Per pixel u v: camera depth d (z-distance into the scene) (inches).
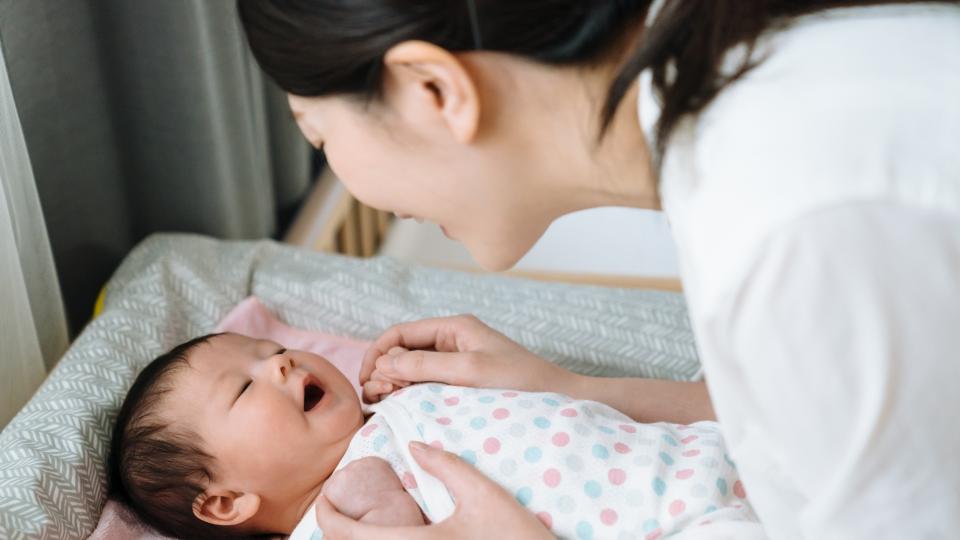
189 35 51.6
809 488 23.9
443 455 37.8
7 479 39.4
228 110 57.8
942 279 20.8
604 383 45.3
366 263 57.7
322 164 76.5
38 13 47.1
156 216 60.0
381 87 25.3
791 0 23.9
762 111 22.1
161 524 43.6
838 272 20.8
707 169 22.7
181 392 43.8
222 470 43.1
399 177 27.7
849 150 20.9
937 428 22.0
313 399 47.8
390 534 35.4
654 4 24.6
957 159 20.8
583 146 26.5
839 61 22.3
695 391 45.0
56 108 50.3
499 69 25.1
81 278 56.9
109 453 44.1
